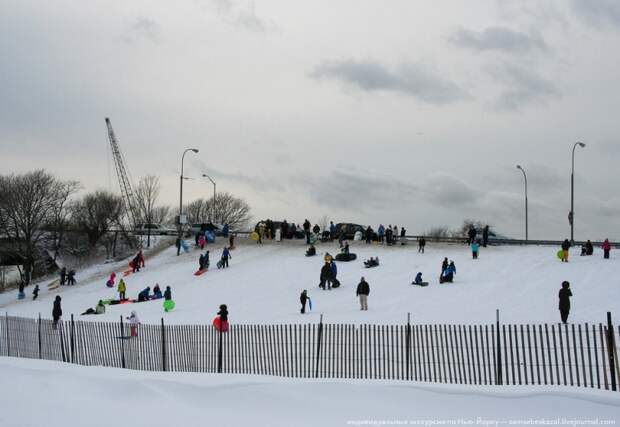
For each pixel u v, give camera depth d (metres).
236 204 161.12
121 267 76.19
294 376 23.25
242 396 19.41
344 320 35.84
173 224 153.38
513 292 44.25
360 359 23.72
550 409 17.19
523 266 54.91
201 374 21.80
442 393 18.31
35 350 31.31
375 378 21.31
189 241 83.44
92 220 104.94
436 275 53.31
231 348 27.27
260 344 26.62
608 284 45.19
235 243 78.44
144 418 18.45
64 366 23.52
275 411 18.53
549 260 56.94
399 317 36.31
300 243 75.19
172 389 20.39
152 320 40.56
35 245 99.00
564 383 18.92
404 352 26.20
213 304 48.16
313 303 44.62
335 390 19.16
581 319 33.00
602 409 16.88
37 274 97.75
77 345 30.22
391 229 70.88
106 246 101.69
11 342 32.94
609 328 18.64
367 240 72.00
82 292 64.56
